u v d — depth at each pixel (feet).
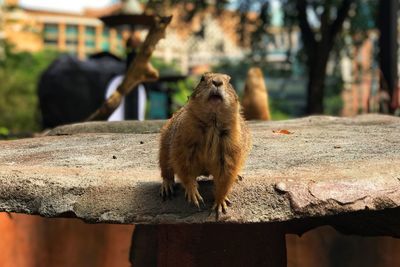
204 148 3.42
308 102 19.67
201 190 3.59
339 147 4.82
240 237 4.61
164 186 3.54
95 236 8.30
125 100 12.13
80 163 4.30
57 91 14.19
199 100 3.35
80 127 6.55
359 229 5.63
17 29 32.68
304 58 22.67
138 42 10.93
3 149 5.20
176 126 3.50
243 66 26.07
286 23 21.34
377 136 5.41
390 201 3.59
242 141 3.48
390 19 13.05
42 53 28.99
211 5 20.92
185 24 21.75
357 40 22.81
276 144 5.06
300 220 6.02
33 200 3.61
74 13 40.22
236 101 3.42
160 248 4.79
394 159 4.20
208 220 3.39
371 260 8.17
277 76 24.97
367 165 3.99
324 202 3.45
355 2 20.89
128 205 3.50
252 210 3.41
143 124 6.52
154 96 17.40
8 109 22.94
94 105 14.24
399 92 14.08
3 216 7.39
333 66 25.88
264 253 4.71
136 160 4.43
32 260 7.64
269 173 3.77
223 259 4.59
